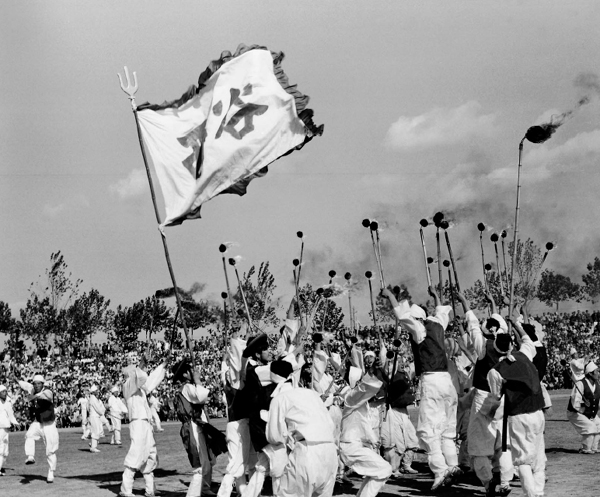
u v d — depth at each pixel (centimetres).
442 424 1267
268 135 1309
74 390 3569
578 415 1681
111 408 2652
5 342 5084
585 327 4144
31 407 1719
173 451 2109
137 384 1361
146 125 1322
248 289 1873
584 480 1302
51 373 3747
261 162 1307
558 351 4044
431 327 1290
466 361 1570
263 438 1090
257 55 1330
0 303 6062
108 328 5188
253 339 1166
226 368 1306
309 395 949
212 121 1309
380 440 1451
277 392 976
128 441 2750
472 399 1245
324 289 1425
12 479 1661
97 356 4222
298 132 1320
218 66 1331
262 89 1316
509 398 1077
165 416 3559
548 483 1285
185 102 1338
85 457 2147
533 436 1073
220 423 3008
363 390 1176
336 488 1336
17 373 3728
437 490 1286
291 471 920
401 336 3222
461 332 1395
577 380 1698
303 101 1321
